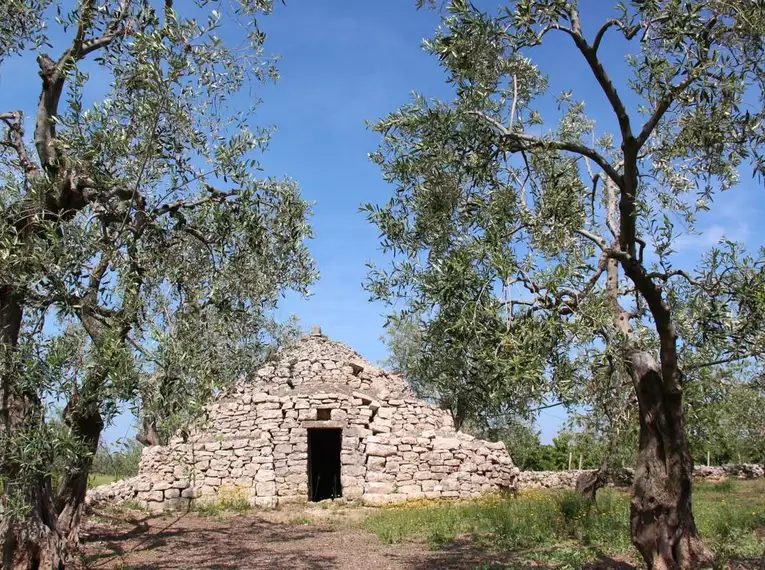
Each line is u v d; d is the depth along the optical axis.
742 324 8.14
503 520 14.45
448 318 7.72
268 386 24.59
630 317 10.23
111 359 8.11
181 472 21.70
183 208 10.22
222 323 10.07
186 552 13.59
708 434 12.77
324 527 17.28
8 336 8.52
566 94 12.77
